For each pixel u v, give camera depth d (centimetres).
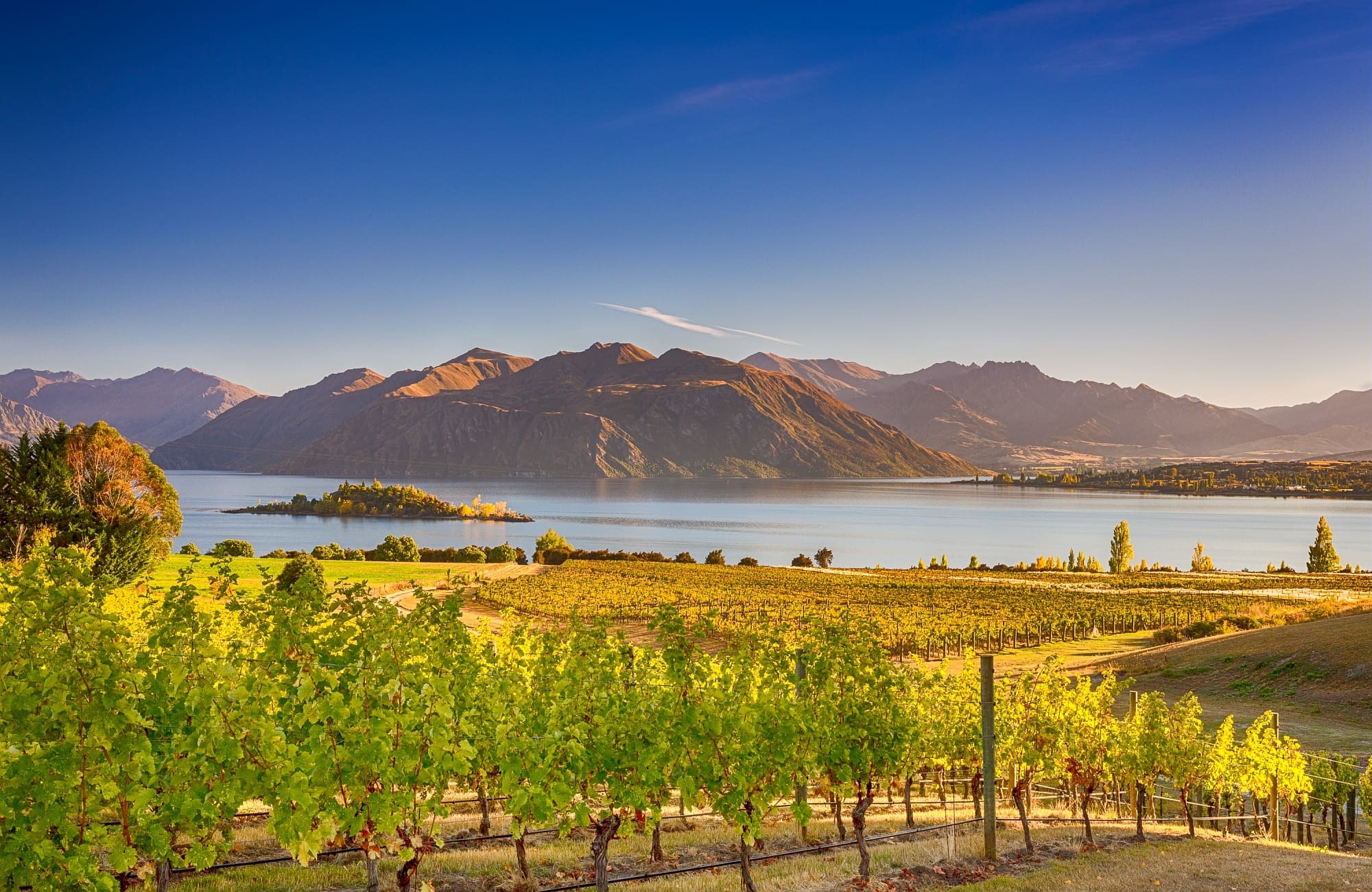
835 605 9088
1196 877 1436
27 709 795
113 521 5300
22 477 5084
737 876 1353
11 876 806
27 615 821
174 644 904
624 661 1308
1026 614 8369
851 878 1395
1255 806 2514
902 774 1877
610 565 13612
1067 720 1800
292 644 1027
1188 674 4781
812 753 1352
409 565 11675
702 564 15062
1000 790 2453
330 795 900
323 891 1130
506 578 10906
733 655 1452
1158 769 1912
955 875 1457
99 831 816
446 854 1378
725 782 1229
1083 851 1697
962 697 2072
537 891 1202
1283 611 7319
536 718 1177
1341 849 2300
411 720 905
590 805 1196
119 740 816
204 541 19612
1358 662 4112
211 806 855
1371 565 18688
